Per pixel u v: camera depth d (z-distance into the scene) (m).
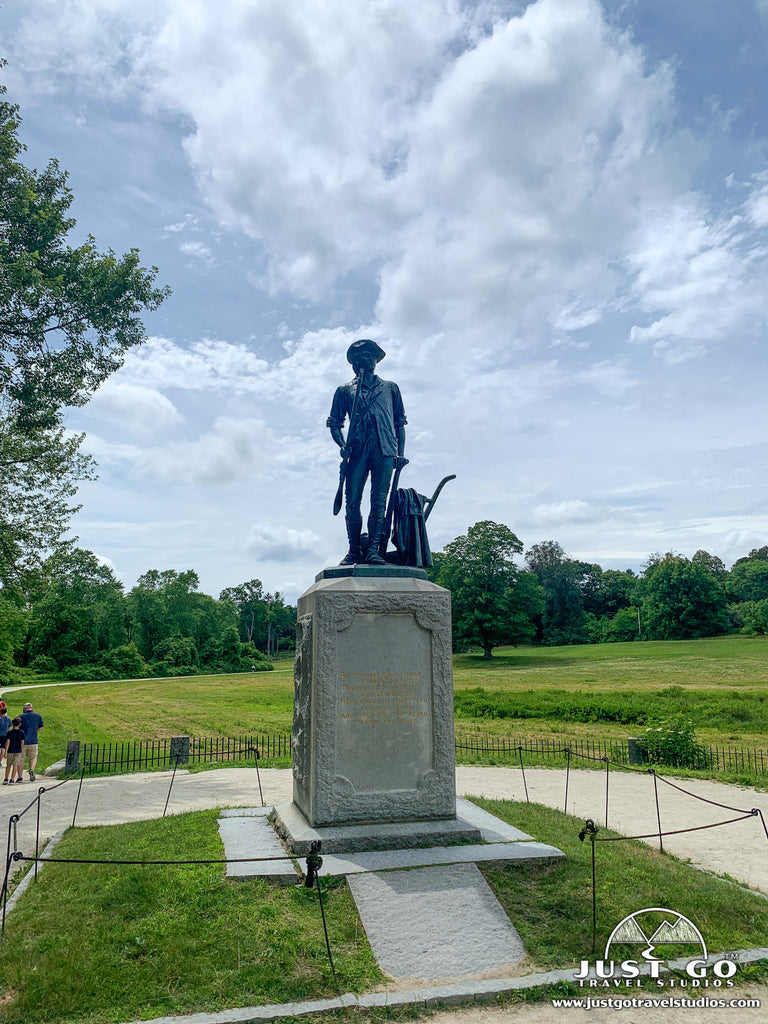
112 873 7.41
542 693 33.88
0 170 17.27
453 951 5.99
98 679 71.56
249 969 5.61
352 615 8.46
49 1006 5.17
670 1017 5.27
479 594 66.25
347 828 7.93
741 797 13.55
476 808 9.45
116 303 18.20
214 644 86.31
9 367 17.80
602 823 11.09
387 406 9.91
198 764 18.45
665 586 81.19
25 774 17.64
